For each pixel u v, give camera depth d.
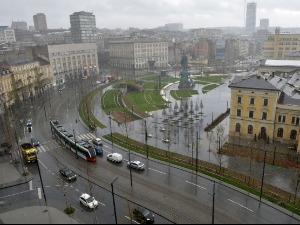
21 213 50.59
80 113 115.94
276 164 67.88
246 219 47.84
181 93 151.75
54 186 60.38
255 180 60.75
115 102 133.88
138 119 107.75
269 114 79.69
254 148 77.38
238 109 84.56
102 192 57.25
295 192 53.69
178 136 89.00
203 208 51.09
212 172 64.56
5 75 125.31
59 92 159.25
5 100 122.12
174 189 57.62
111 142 84.50
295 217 48.41
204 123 101.81
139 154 75.38
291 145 78.69
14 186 60.94
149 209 51.09
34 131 95.19
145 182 60.62
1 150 79.25
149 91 157.38
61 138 83.31
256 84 80.38
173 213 49.75
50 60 180.50
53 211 50.94
